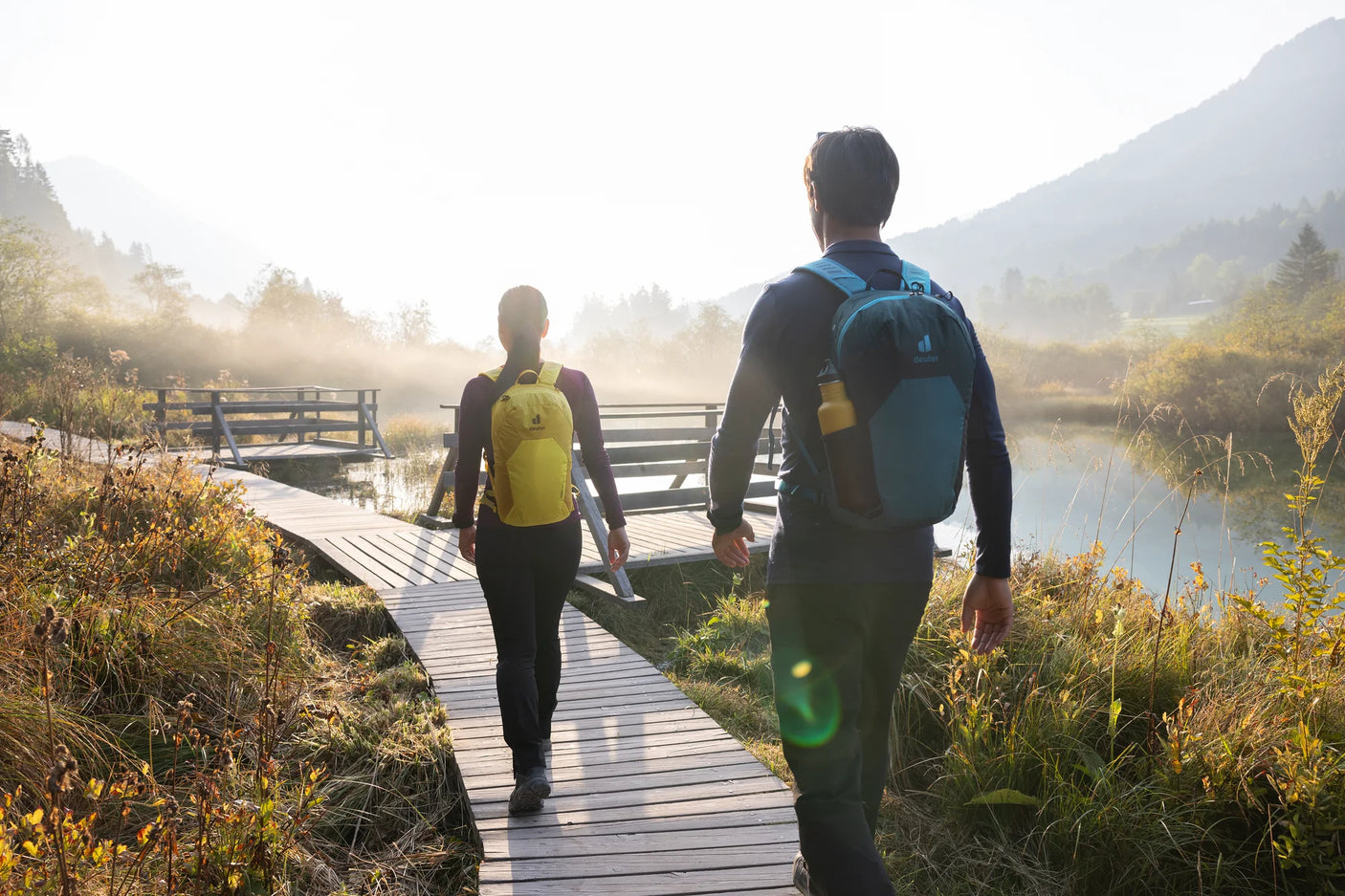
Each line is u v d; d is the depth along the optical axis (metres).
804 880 1.84
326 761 3.22
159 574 4.50
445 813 3.00
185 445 13.72
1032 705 3.31
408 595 5.68
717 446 1.66
